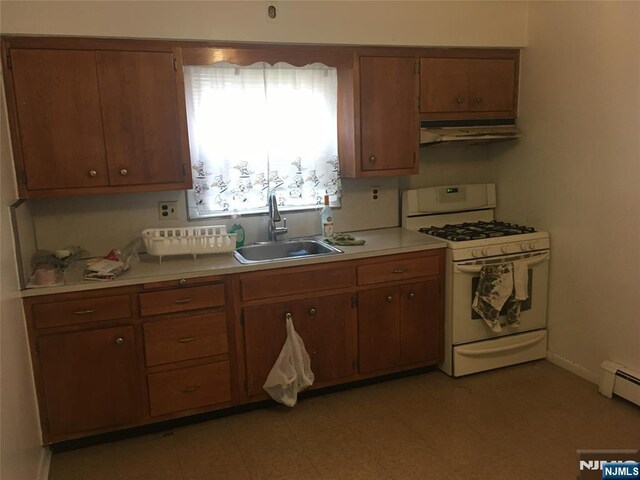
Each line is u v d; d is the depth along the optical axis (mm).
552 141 3156
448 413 2740
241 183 2984
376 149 3109
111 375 2459
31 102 2395
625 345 2803
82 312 2361
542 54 3178
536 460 2322
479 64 3260
